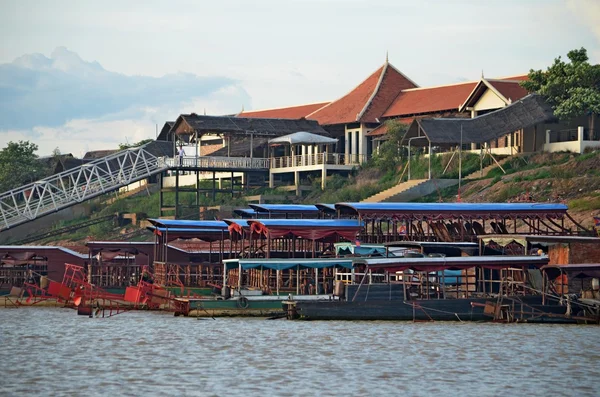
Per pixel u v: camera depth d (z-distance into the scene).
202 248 198.75
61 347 116.56
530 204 161.62
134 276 174.25
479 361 106.88
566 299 137.88
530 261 137.88
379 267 135.38
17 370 102.00
